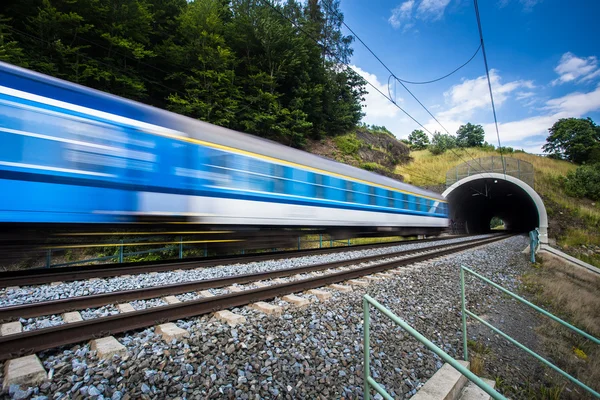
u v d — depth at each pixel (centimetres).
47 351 306
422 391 312
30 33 1698
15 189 515
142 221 658
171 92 2283
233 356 317
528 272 1195
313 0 3434
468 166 3108
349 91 3816
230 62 2308
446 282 763
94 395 241
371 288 609
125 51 1916
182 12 2280
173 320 390
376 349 382
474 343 501
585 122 5238
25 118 533
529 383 450
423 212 1897
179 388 259
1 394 236
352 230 1302
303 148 2775
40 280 575
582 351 620
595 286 1242
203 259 892
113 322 349
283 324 404
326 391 289
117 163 631
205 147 780
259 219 891
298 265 840
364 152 3366
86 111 603
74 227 579
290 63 2586
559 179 3103
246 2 2588
